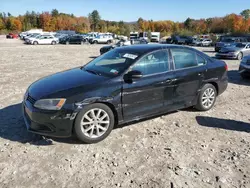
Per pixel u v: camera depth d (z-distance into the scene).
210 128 4.91
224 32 86.31
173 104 5.12
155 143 4.27
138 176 3.38
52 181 3.25
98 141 4.25
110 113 4.29
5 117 5.25
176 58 5.14
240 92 7.79
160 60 4.91
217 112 5.79
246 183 3.29
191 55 5.39
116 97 4.28
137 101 4.57
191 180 3.32
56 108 3.87
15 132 4.54
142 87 4.55
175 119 5.30
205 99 5.70
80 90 4.06
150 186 3.19
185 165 3.65
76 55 20.08
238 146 4.23
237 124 5.13
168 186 3.20
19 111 5.62
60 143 4.18
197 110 5.80
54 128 3.93
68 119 3.92
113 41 45.25
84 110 4.01
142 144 4.22
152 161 3.73
